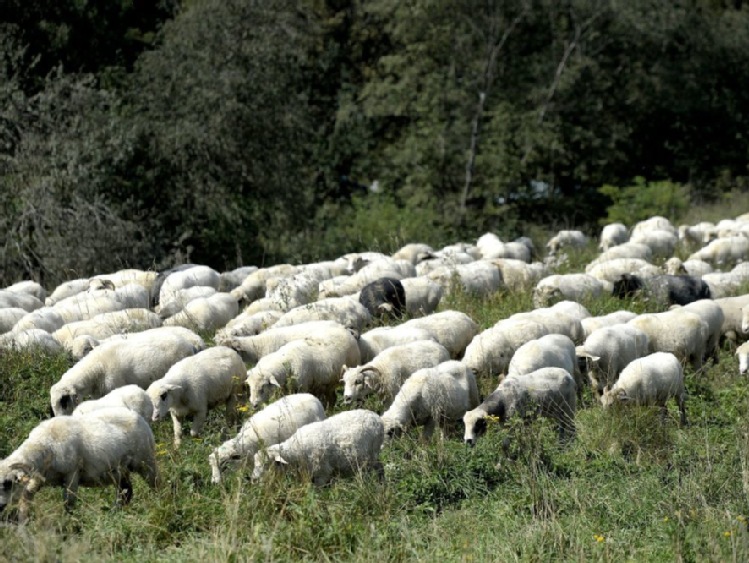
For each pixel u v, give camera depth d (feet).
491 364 105.70
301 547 68.59
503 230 284.82
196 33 236.02
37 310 126.21
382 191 321.73
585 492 80.18
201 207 226.17
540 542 71.05
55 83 209.77
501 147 300.40
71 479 73.87
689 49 344.90
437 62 317.22
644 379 95.71
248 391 99.25
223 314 129.70
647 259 173.06
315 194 316.19
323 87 342.85
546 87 320.09
